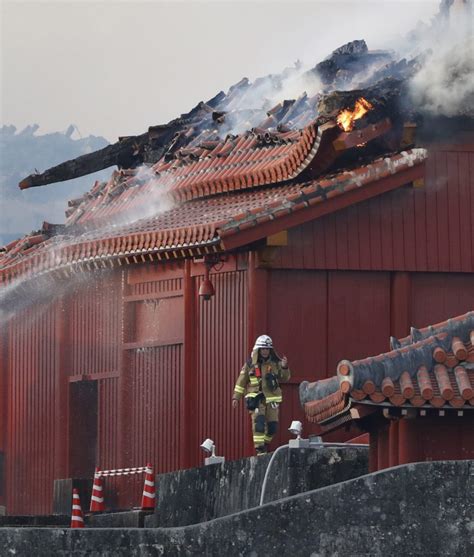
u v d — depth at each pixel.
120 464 112.06
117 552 61.44
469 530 58.84
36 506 121.88
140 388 110.69
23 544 62.41
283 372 90.88
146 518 96.19
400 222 99.06
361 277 99.06
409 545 58.97
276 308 98.00
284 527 59.75
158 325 108.69
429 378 67.44
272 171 102.81
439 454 69.00
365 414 68.12
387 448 72.50
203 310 103.62
